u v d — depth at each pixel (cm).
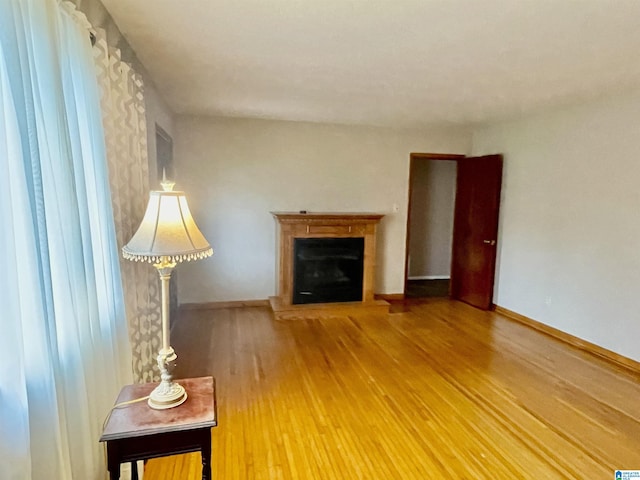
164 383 159
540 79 318
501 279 514
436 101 395
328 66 291
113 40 220
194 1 194
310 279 500
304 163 524
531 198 466
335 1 192
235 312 500
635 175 353
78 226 149
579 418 271
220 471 214
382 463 222
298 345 395
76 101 163
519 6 194
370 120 501
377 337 420
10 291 105
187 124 484
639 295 352
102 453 175
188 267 506
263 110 449
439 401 290
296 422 260
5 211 104
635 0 187
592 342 393
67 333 140
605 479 213
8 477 106
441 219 717
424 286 664
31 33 128
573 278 413
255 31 229
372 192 552
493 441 244
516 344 407
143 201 264
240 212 512
